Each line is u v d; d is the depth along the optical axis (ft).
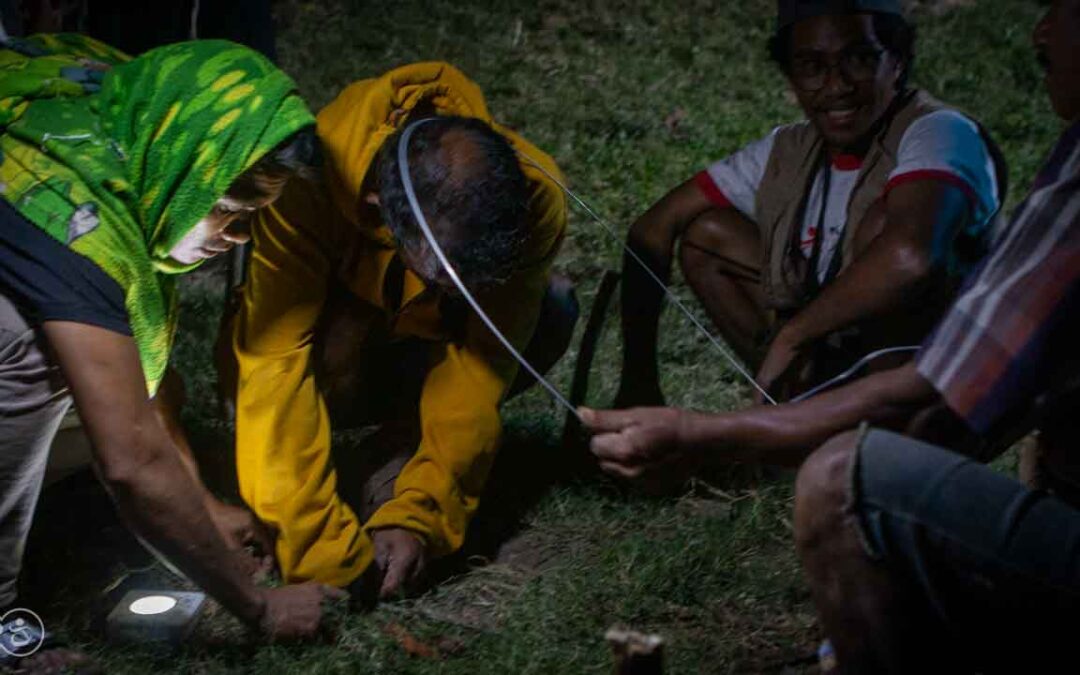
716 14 29.48
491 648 11.08
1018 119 24.73
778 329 13.43
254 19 17.58
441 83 11.70
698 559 12.21
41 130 9.57
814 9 12.50
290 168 9.77
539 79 26.02
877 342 12.85
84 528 13.23
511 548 13.07
